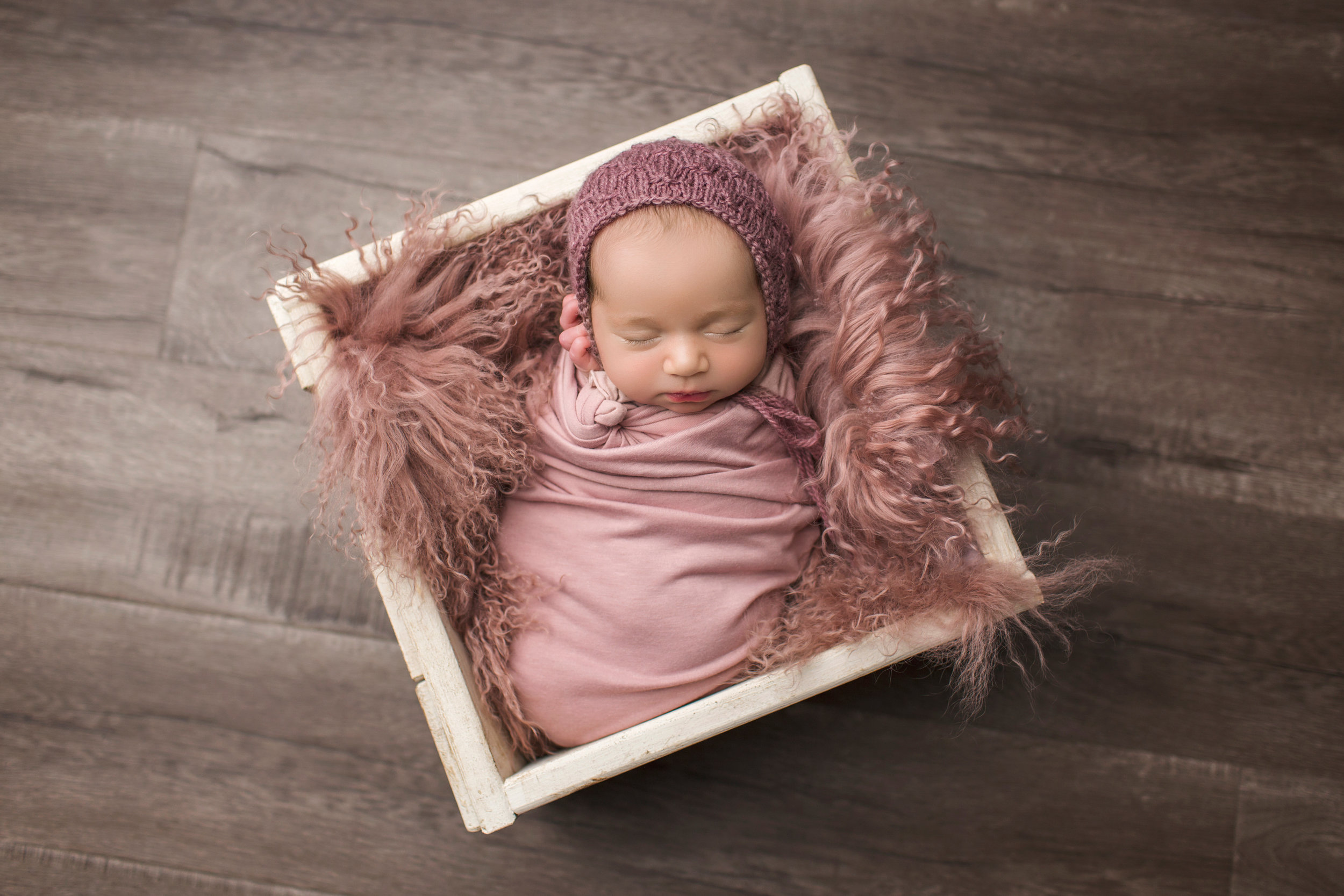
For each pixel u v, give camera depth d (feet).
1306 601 3.43
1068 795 3.39
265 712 3.41
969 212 3.53
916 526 2.55
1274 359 3.50
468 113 3.56
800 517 2.82
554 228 2.76
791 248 2.64
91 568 3.43
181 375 3.48
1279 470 3.46
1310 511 3.46
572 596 2.73
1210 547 3.45
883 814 3.39
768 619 2.80
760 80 3.57
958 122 3.57
